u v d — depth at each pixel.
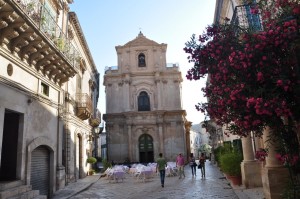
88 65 25.28
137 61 38.03
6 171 10.05
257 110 4.96
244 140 12.43
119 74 37.19
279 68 5.44
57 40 12.63
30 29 9.61
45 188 12.60
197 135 78.94
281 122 5.65
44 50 11.27
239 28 6.41
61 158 14.42
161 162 14.89
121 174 18.61
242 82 5.55
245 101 5.43
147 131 35.59
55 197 12.07
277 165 8.10
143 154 35.38
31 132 11.09
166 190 13.40
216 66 6.25
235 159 13.35
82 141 20.83
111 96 36.97
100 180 19.42
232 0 14.29
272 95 5.18
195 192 12.27
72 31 19.11
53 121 13.52
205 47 6.39
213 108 6.55
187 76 6.66
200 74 6.58
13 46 9.70
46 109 12.72
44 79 12.54
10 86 9.48
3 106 9.02
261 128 5.95
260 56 5.50
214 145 35.78
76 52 15.95
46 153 13.00
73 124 18.02
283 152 5.91
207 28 6.57
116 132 35.69
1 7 8.08
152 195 12.10
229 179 14.98
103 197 12.11
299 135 5.96
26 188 9.80
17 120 10.47
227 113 6.07
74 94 19.19
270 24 5.79
